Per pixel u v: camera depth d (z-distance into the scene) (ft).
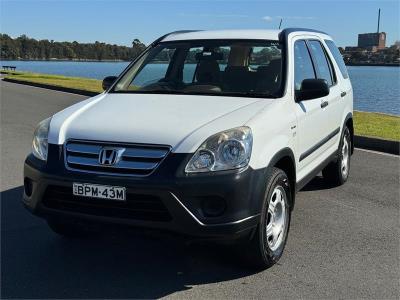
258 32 18.10
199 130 12.57
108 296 12.60
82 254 15.11
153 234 12.17
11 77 113.29
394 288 13.14
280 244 14.53
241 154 12.42
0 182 22.70
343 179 23.12
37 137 14.17
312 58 19.13
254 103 14.65
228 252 15.06
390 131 35.37
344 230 17.39
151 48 18.98
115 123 13.32
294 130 15.40
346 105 22.67
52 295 12.63
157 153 12.25
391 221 18.34
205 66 17.13
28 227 17.22
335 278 13.67
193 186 11.85
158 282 13.38
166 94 15.96
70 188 12.70
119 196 12.17
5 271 13.91
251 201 12.44
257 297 12.59
